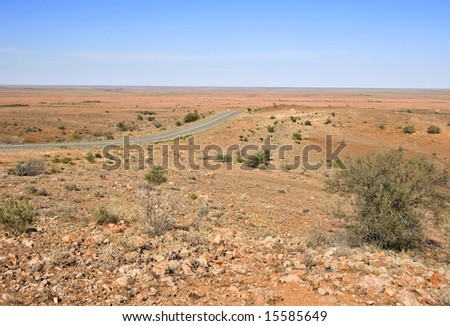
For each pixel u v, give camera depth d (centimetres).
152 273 695
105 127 9738
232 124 7600
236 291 635
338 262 803
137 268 713
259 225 1347
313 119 7931
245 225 1310
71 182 1869
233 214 1479
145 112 14262
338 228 1477
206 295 622
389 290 642
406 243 1257
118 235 939
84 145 4869
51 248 809
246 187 2503
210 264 766
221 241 949
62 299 587
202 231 1050
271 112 9412
